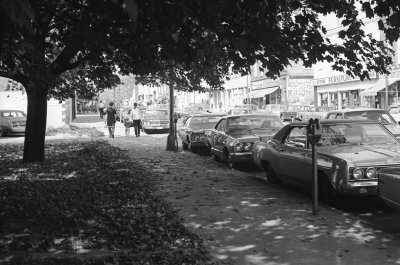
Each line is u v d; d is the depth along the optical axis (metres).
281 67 8.35
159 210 7.14
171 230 6.00
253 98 51.34
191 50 7.68
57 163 12.62
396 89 31.22
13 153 15.80
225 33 7.26
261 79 50.03
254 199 7.92
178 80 14.63
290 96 43.53
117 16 5.72
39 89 9.73
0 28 4.95
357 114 13.20
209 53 8.23
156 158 14.47
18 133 26.92
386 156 7.06
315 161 6.68
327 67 39.53
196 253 5.06
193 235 5.74
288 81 43.50
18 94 31.77
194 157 14.87
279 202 7.64
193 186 9.27
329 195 7.50
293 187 9.42
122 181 9.71
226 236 5.76
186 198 8.09
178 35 7.12
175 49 7.55
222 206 7.41
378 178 6.12
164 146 18.75
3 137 26.11
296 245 5.36
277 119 13.64
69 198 7.95
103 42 6.46
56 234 5.84
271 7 7.46
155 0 5.74
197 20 7.16
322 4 7.81
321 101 41.03
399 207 5.77
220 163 13.31
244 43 7.23
